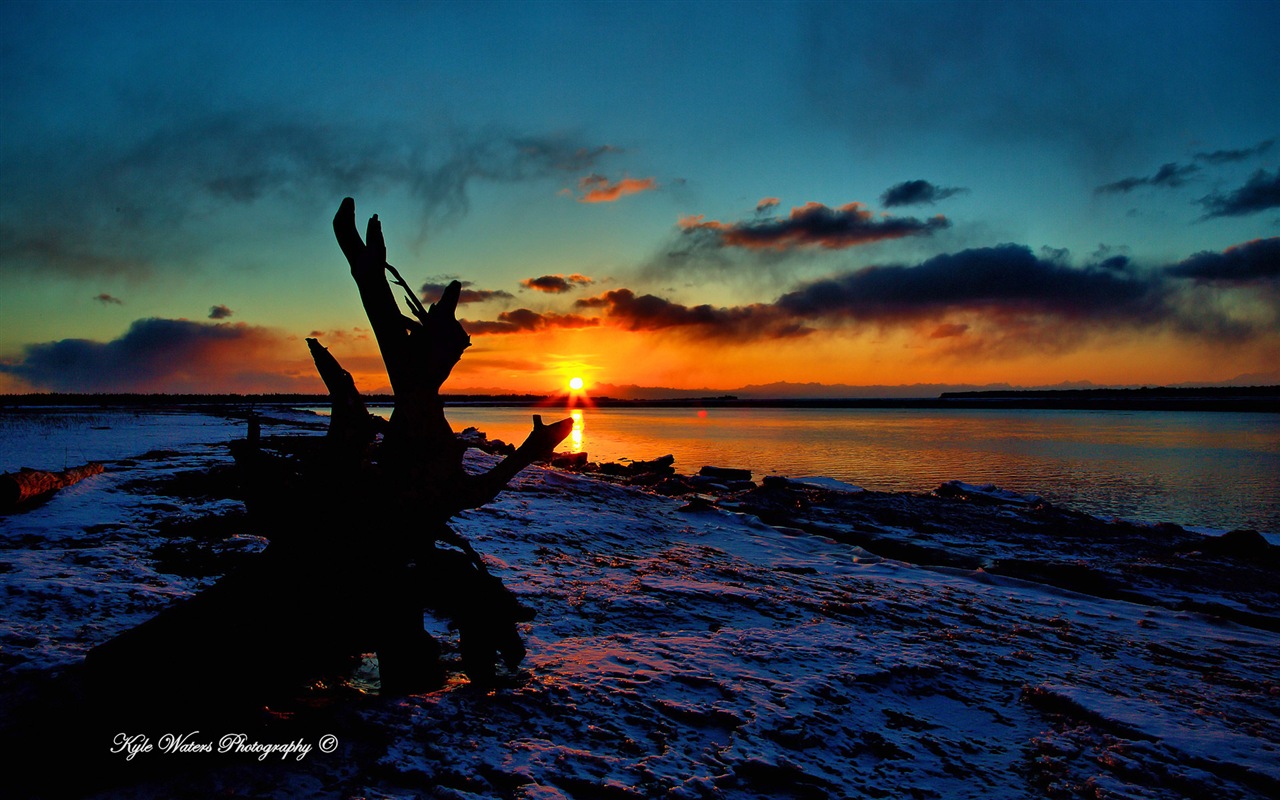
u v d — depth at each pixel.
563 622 5.87
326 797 2.83
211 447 20.78
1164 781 3.71
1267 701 5.31
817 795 3.30
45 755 2.79
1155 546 12.95
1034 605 8.42
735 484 20.72
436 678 4.00
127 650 2.96
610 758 3.40
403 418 3.58
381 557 3.46
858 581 9.05
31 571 5.94
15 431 28.27
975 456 34.81
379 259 3.61
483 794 2.94
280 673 3.20
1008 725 4.48
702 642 5.56
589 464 26.59
